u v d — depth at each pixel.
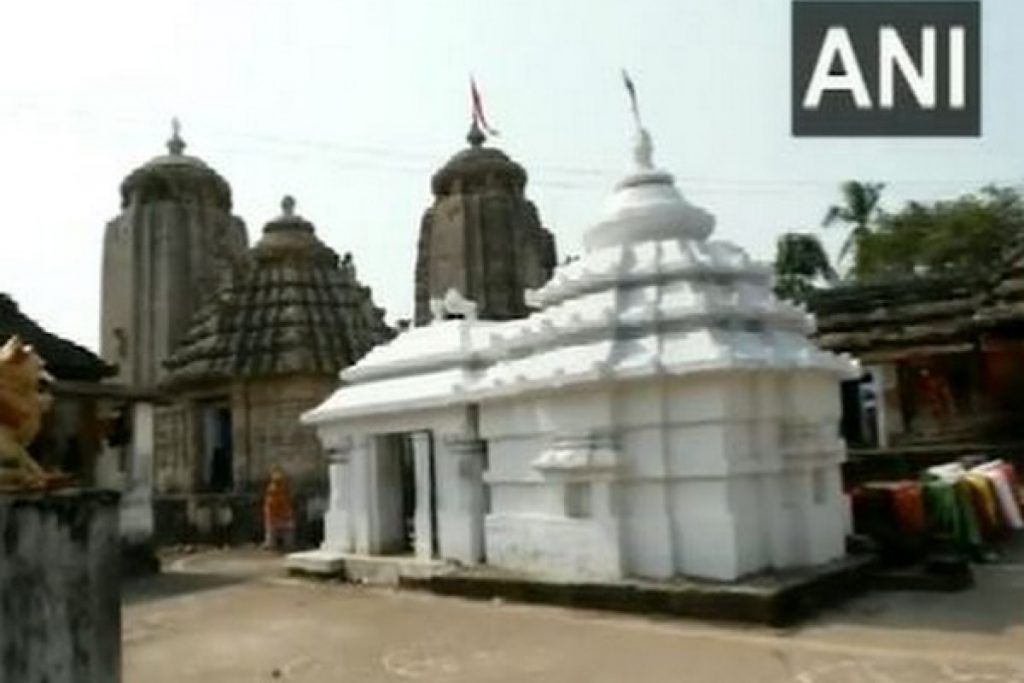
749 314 12.76
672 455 12.25
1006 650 9.17
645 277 13.38
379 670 9.95
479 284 35.00
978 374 23.47
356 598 14.41
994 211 37.59
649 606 11.52
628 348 12.73
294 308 26.66
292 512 23.47
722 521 11.73
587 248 14.83
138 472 19.80
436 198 37.22
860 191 44.16
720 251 13.70
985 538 14.47
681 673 8.98
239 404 26.47
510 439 14.12
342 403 17.05
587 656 9.83
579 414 12.86
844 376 13.74
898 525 13.37
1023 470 18.86
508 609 12.55
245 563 20.73
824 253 43.94
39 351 20.23
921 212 41.09
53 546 4.82
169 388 27.66
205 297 34.78
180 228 35.25
